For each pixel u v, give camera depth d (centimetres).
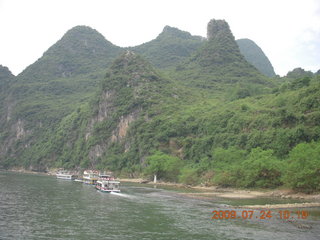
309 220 4931
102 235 4025
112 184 9475
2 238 3797
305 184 7644
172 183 13150
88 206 6216
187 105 19925
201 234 4119
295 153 7875
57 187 10238
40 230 4212
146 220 4953
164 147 16225
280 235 4050
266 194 8462
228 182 10081
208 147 14012
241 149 11981
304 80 15812
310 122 10850
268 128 11975
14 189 8962
